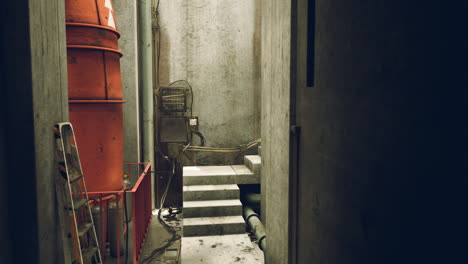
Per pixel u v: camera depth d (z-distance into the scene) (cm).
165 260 534
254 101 859
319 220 249
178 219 729
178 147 823
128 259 515
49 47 295
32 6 257
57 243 303
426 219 129
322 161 243
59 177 305
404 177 143
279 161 401
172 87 810
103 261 493
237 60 847
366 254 177
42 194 271
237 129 855
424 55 129
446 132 118
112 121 535
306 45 281
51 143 296
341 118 209
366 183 177
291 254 330
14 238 258
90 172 510
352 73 193
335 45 218
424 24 129
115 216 520
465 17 108
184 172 752
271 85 454
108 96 522
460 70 111
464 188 109
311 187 268
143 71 759
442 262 120
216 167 812
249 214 686
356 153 188
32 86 254
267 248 484
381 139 162
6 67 250
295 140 310
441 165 120
